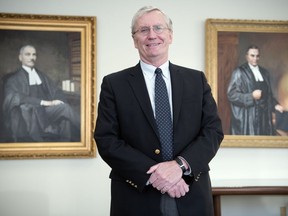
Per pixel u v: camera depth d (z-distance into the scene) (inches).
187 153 63.6
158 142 65.3
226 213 134.6
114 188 68.0
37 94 125.6
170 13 132.7
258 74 132.6
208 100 71.4
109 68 129.9
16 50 124.8
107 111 68.8
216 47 131.3
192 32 133.2
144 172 61.9
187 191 62.6
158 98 68.0
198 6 133.6
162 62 71.2
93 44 126.7
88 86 126.7
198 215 64.4
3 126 123.6
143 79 69.7
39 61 125.9
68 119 126.6
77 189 127.6
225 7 134.5
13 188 125.0
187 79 71.3
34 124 125.1
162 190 61.6
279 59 133.5
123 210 65.5
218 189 115.0
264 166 134.0
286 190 116.6
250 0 135.0
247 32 132.6
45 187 126.4
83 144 126.8
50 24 125.6
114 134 67.6
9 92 124.3
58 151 125.4
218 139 68.1
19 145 123.9
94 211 128.1
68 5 128.6
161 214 63.8
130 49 130.8
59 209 126.8
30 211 125.6
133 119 67.1
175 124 66.3
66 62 126.9
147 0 131.8
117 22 130.5
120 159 63.5
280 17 136.1
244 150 133.8
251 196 135.3
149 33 68.2
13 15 123.8
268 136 132.1
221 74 131.5
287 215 134.6
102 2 130.0
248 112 131.9
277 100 133.1
